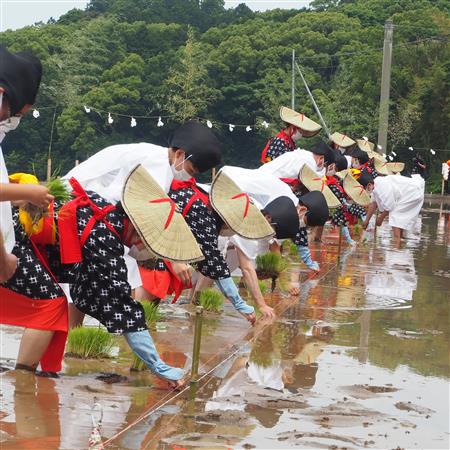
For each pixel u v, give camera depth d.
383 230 23.66
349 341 8.59
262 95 64.50
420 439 5.57
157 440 5.21
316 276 13.41
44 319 6.49
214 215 8.47
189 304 10.13
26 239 6.55
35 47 61.88
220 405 6.05
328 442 5.36
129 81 61.56
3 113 5.32
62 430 5.25
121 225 6.56
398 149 63.03
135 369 6.92
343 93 62.53
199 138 7.91
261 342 8.31
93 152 58.22
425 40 62.53
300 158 13.43
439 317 10.36
